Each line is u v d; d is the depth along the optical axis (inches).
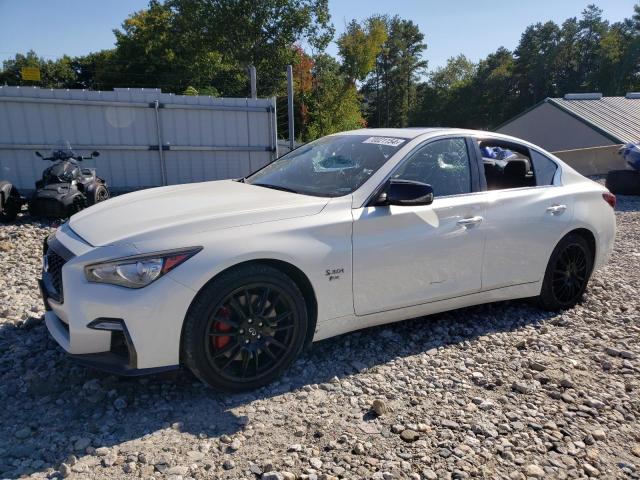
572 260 182.9
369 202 137.6
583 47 3142.2
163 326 108.9
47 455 97.7
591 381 134.7
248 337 119.4
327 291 129.4
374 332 159.8
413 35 3233.3
